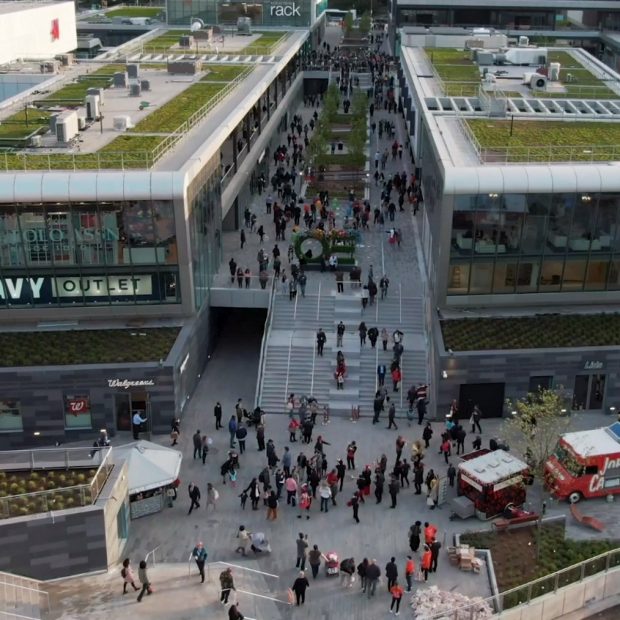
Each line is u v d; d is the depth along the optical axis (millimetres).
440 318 52812
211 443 47750
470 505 41062
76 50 119188
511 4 130125
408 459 46344
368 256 65562
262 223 73125
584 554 38469
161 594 35969
